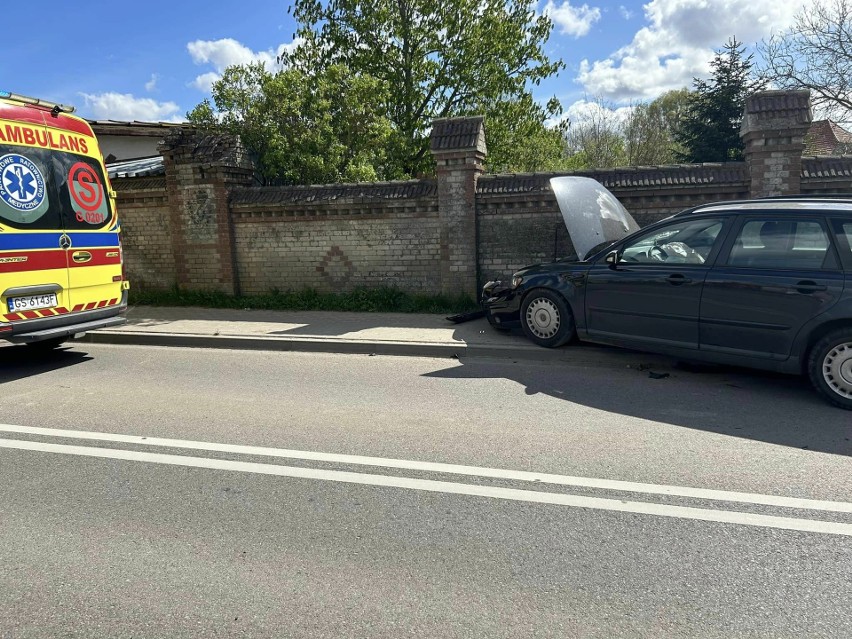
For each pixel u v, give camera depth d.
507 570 3.02
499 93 17.64
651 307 6.43
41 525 3.55
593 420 5.18
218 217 11.67
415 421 5.23
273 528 3.47
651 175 9.62
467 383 6.45
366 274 11.21
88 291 7.75
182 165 11.71
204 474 4.22
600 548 3.21
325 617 2.67
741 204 6.07
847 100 16.34
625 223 8.96
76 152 7.66
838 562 3.04
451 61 17.11
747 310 5.75
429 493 3.87
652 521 3.48
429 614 2.69
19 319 6.89
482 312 9.64
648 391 6.01
